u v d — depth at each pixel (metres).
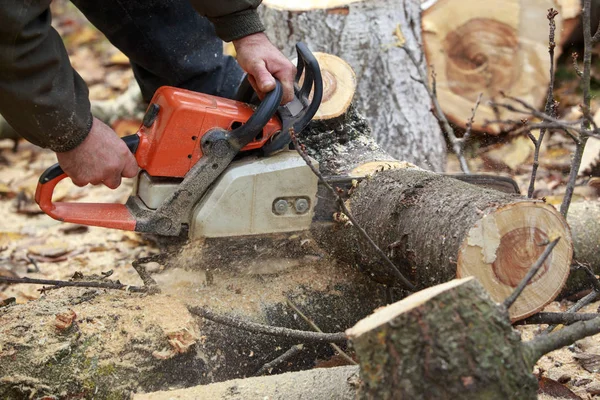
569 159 4.87
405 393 1.80
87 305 2.56
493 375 1.81
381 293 2.97
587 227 3.27
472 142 5.06
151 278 2.76
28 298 3.69
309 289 2.87
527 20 4.70
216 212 2.65
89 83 7.23
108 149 2.53
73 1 3.27
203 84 3.51
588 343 3.02
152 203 2.68
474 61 4.82
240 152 2.75
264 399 2.15
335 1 4.31
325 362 2.74
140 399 2.22
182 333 2.48
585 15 2.41
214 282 2.81
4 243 4.43
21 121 2.36
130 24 3.29
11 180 5.41
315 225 2.84
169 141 2.59
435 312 1.81
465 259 2.29
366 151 3.22
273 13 4.37
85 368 2.38
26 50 2.22
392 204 2.64
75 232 4.61
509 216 2.28
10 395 2.34
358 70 4.37
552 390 2.51
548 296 2.36
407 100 4.45
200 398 2.19
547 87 4.81
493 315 1.86
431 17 4.71
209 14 2.71
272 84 2.63
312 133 3.22
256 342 2.66
